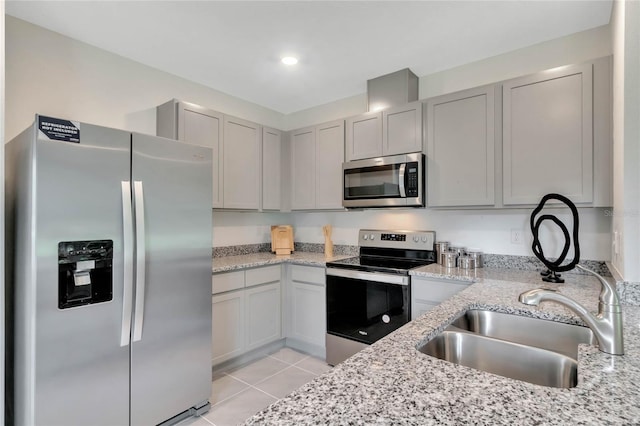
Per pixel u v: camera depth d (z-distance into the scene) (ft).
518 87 6.91
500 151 7.11
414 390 2.39
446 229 8.89
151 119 8.54
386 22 6.63
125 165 5.53
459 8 6.19
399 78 8.82
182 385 6.35
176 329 6.24
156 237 5.94
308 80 9.44
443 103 7.90
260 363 8.93
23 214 4.95
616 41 5.55
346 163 9.34
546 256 7.41
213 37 7.19
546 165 6.57
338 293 8.77
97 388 5.18
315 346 9.47
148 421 5.82
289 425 1.96
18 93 6.49
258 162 10.13
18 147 5.22
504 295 5.37
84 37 7.18
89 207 5.12
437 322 4.03
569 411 2.12
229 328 8.39
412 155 8.06
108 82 7.77
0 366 4.78
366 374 2.64
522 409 2.15
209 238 6.88
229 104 10.48
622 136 4.86
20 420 4.94
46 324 4.70
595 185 6.06
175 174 6.26
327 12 6.30
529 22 6.64
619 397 2.29
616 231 5.56
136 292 5.58
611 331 3.07
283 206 11.05
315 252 11.53
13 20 6.42
